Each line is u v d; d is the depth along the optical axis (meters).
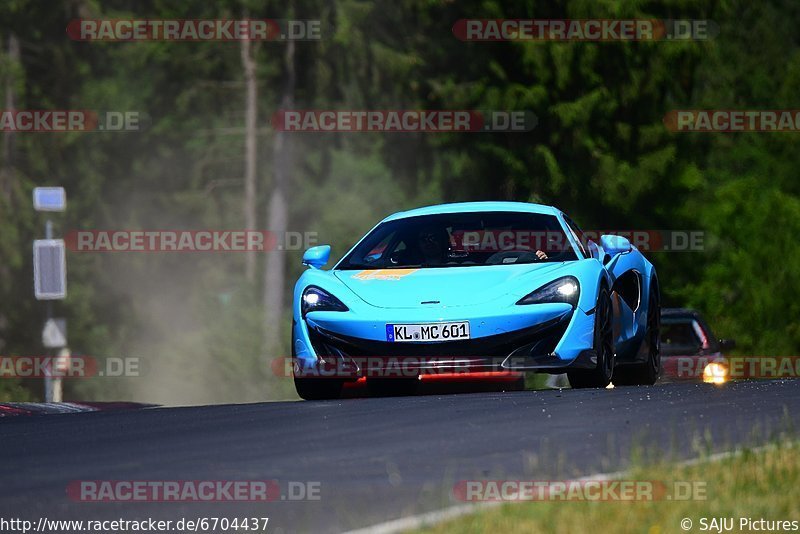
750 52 183.12
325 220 150.88
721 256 140.75
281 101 121.19
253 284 104.56
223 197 155.00
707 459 20.67
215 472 21.16
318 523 17.61
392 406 29.20
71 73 150.12
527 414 26.94
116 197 155.00
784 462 20.42
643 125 124.44
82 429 27.22
